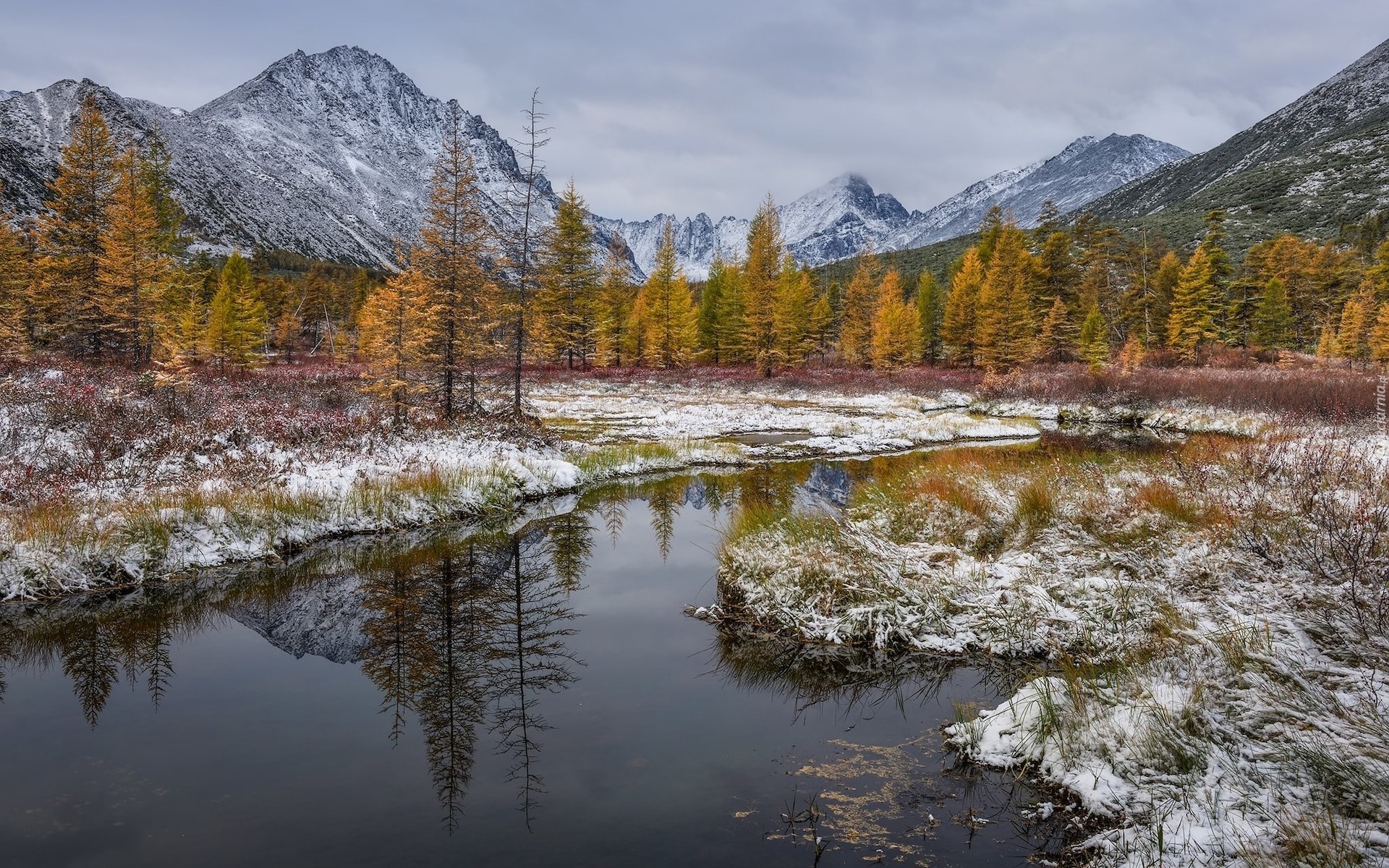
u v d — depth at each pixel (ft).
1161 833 11.43
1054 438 90.79
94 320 96.43
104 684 21.90
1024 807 14.42
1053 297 182.09
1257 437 54.39
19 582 28.66
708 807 14.71
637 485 57.11
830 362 204.44
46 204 100.27
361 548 37.86
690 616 28.12
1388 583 18.48
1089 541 28.02
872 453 74.95
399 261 69.05
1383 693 13.85
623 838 13.44
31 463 40.70
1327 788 11.91
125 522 32.58
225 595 30.45
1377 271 193.47
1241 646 16.37
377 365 63.93
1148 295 194.39
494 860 12.81
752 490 54.60
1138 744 14.33
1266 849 10.75
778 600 26.37
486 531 41.98
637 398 126.00
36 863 12.81
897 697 20.34
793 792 15.30
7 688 21.50
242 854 13.12
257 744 17.93
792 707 19.84
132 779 16.15
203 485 39.32
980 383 148.46
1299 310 201.05
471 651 24.68
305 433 53.26
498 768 16.52
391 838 13.65
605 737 18.12
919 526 33.63
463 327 70.79
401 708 20.20
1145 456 54.70
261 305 135.95
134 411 54.34
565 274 156.04
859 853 12.88
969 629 23.31
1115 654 19.71
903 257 470.80
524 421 72.79
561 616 28.27
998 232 216.13
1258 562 22.35
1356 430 61.98
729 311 184.34
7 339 84.69
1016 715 17.06
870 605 24.76
